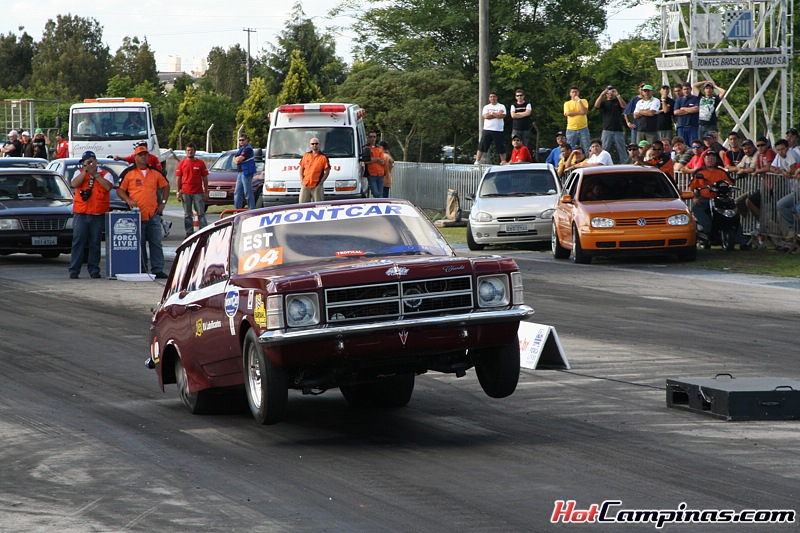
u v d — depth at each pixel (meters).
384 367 11.20
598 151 34.47
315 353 10.60
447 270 10.89
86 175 27.48
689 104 36.62
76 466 10.50
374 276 10.73
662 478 9.34
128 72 177.00
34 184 32.22
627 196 30.23
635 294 23.52
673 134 38.44
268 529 8.24
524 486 9.22
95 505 9.09
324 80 129.50
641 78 70.69
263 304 10.76
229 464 10.41
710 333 18.17
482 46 43.22
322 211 12.52
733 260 29.30
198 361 12.62
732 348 16.67
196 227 41.62
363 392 13.09
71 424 12.55
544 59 77.31
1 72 175.12
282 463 10.38
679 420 11.80
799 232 30.00
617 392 13.55
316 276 10.68
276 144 40.81
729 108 42.47
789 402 11.76
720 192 31.09
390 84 77.56
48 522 8.64
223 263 12.30
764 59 40.97
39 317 21.39
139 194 27.50
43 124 99.62
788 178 30.23
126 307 22.66
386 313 10.73
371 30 83.50
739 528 7.95
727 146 35.66
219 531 8.23
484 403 13.16
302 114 41.00
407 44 80.31
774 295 22.92
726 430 11.21
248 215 12.53
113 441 11.60
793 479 9.23
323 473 9.91
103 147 48.25
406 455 10.52
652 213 28.95
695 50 40.53
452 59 81.12
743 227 32.44
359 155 40.88
